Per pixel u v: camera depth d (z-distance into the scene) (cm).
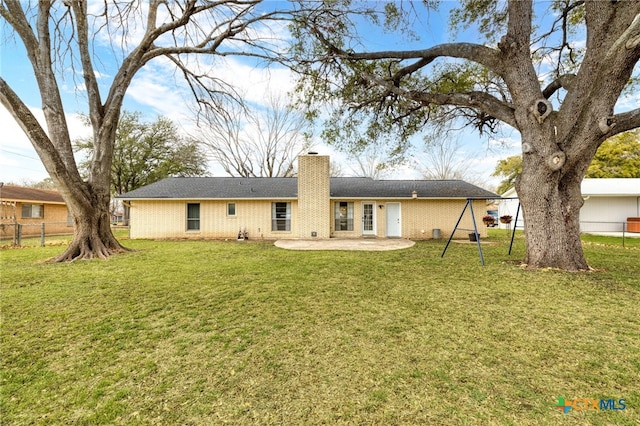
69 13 867
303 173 1393
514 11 647
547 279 540
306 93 962
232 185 1580
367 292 478
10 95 649
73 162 821
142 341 306
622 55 514
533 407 199
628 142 2095
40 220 1694
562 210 627
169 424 187
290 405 203
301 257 834
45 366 257
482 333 318
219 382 231
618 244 1116
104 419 191
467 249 999
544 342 296
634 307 395
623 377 234
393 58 827
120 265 717
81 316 376
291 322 354
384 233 1451
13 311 393
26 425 187
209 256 857
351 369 248
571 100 588
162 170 2542
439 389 219
